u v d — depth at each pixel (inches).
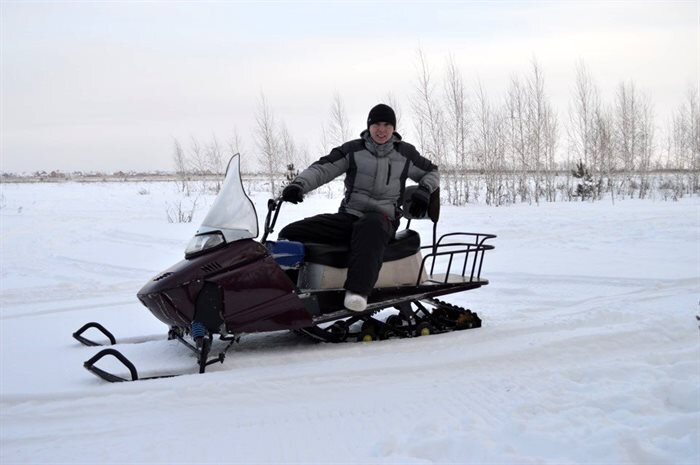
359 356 165.5
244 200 171.8
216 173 1489.9
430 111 1004.6
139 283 300.0
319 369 152.9
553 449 105.3
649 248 355.6
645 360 151.9
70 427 121.4
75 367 160.1
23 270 343.6
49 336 197.8
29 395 135.9
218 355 165.8
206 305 158.7
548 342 168.9
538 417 119.8
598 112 1152.2
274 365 159.3
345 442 113.3
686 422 109.0
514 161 1046.4
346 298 168.4
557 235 431.2
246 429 120.0
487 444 106.5
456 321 191.9
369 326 186.4
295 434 117.3
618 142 1216.2
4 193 1237.1
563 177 1384.1
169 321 164.9
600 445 103.3
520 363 156.9
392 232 186.9
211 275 159.9
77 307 245.1
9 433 118.8
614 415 117.7
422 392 137.3
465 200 895.1
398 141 191.3
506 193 975.6
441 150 1008.9
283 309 166.9
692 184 1082.1
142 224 598.2
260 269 164.9
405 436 114.0
